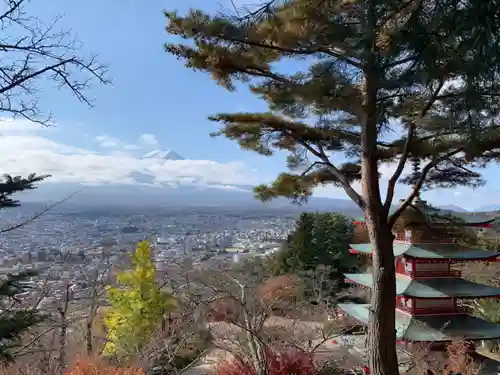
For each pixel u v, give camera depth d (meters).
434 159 7.80
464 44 5.02
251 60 8.48
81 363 8.98
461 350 11.88
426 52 5.57
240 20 7.00
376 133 8.42
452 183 9.13
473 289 13.13
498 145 6.81
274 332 12.43
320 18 6.79
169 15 7.73
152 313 14.30
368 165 8.38
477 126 5.72
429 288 13.16
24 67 4.52
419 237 13.59
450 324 12.95
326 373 11.67
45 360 9.16
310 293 22.30
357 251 15.12
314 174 9.62
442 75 5.76
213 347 12.02
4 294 4.22
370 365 7.87
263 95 9.10
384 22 6.11
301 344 12.47
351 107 7.33
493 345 16.19
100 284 12.09
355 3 6.57
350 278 15.73
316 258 26.41
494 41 4.67
